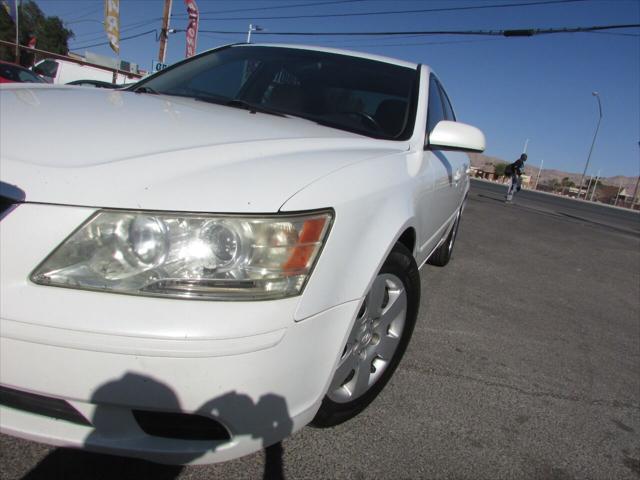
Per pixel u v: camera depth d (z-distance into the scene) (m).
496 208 12.17
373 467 1.89
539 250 6.86
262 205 1.41
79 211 1.31
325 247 1.50
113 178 1.36
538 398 2.60
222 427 1.44
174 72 3.04
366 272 1.68
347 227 1.60
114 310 1.27
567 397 2.66
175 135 1.66
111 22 17.56
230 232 1.36
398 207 1.96
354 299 1.62
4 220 1.29
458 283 4.48
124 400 1.30
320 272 1.49
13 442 1.76
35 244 1.28
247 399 1.37
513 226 9.01
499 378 2.74
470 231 7.54
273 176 1.51
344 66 2.98
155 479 1.68
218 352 1.30
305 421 1.58
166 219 1.34
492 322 3.60
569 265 6.16
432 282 4.36
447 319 3.52
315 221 1.48
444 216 3.47
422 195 2.38
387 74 2.98
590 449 2.23
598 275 5.86
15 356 1.27
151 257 1.33
